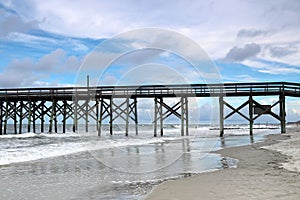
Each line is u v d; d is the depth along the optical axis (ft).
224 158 35.60
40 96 79.15
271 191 18.24
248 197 17.07
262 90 68.90
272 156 35.68
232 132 108.58
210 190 19.02
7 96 80.07
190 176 25.12
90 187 21.66
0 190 21.06
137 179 24.40
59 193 20.10
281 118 70.79
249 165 29.58
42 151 44.04
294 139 58.29
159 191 19.20
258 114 70.08
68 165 32.07
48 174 26.94
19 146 52.90
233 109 70.85
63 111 83.30
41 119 84.23
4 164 32.91
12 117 85.61
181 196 17.95
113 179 24.48
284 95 69.26
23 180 24.39
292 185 19.81
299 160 31.89
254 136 76.18
